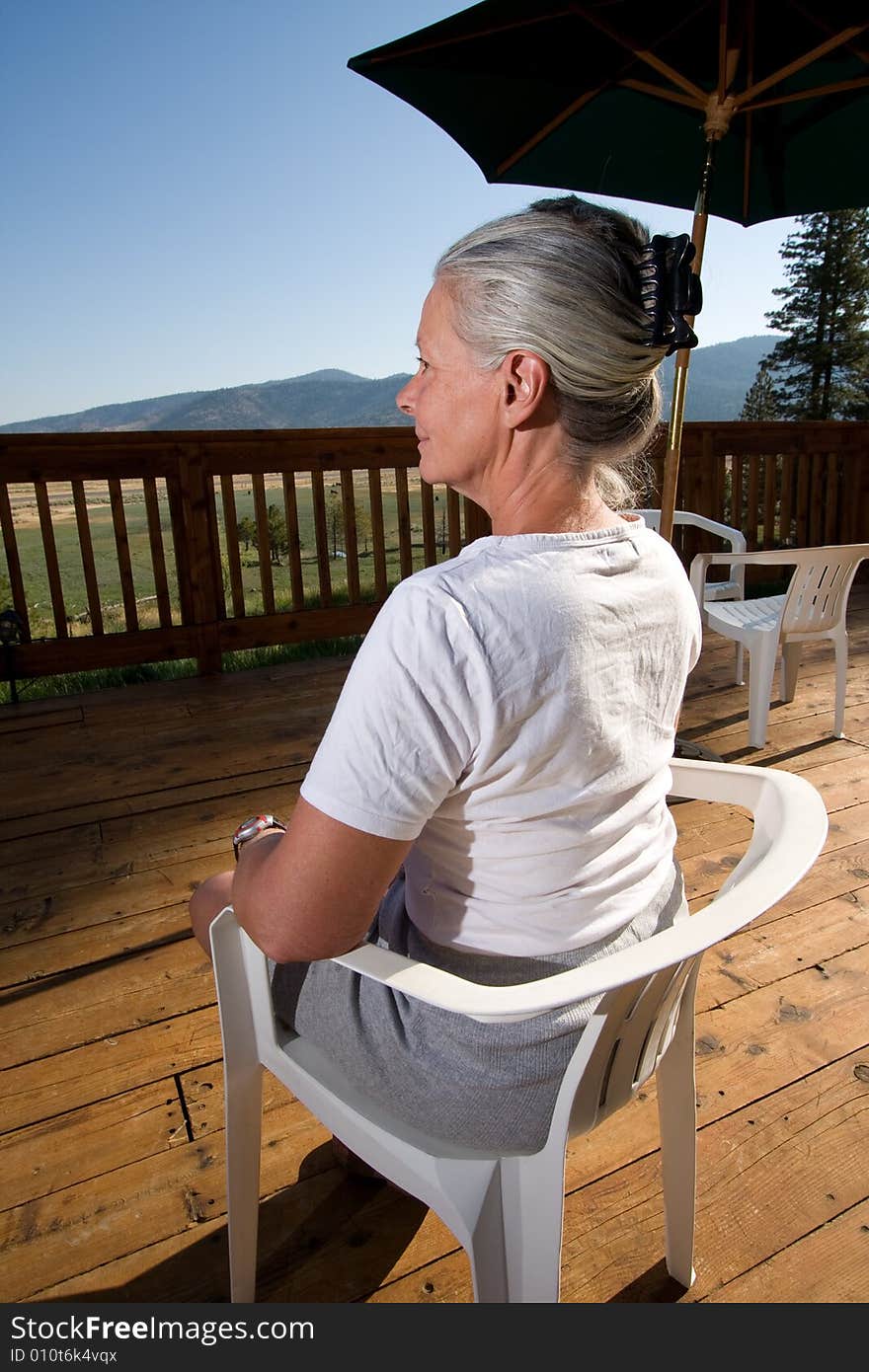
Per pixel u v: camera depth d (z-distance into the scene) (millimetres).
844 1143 1353
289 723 3326
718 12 2357
